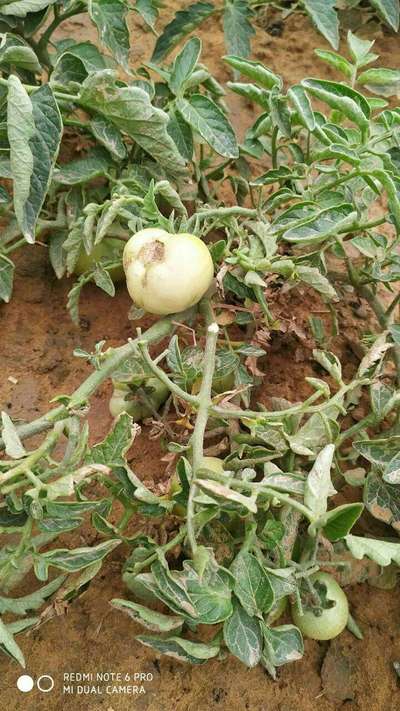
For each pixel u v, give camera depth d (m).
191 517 0.37
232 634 0.37
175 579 0.37
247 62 0.52
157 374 0.41
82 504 0.38
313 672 0.49
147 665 0.48
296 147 0.58
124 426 0.39
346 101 0.45
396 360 0.51
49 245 0.62
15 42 0.55
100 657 0.48
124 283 0.63
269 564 0.42
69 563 0.39
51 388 0.59
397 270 0.51
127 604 0.38
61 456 0.55
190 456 0.42
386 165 0.46
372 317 0.64
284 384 0.60
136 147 0.59
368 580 0.52
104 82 0.47
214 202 0.62
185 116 0.53
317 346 0.60
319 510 0.37
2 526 0.40
